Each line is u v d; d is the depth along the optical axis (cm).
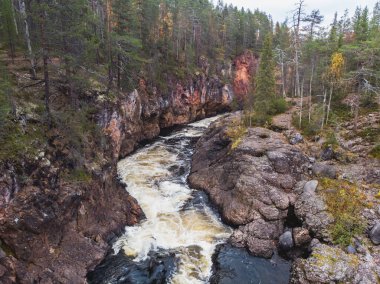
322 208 2270
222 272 1973
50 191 1880
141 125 4666
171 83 5731
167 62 5809
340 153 2891
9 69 2575
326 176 2645
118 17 4103
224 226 2492
